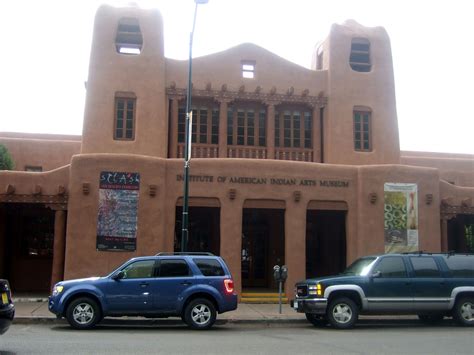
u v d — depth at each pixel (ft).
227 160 67.21
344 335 41.78
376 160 78.79
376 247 68.54
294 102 78.84
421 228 69.77
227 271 45.39
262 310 58.49
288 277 66.69
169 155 75.46
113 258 63.31
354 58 83.92
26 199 64.80
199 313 44.27
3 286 31.07
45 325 47.03
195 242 78.23
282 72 79.20
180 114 77.46
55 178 65.36
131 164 64.85
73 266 62.54
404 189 70.03
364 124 80.02
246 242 79.41
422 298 46.62
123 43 77.82
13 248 77.36
